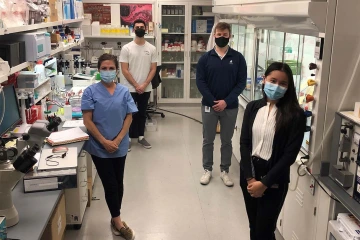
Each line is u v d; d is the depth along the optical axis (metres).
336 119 2.16
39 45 2.85
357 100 2.18
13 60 2.47
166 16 6.70
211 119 3.61
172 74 6.97
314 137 2.24
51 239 2.22
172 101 6.98
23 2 2.62
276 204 2.16
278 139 2.06
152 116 6.40
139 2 6.41
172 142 5.10
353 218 2.04
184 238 2.88
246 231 2.99
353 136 2.02
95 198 3.52
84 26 6.20
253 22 3.30
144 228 3.01
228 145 3.74
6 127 2.56
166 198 3.50
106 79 2.59
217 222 3.11
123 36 6.30
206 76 3.53
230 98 3.48
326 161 2.25
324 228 2.19
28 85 3.06
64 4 4.46
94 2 6.38
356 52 2.11
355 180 1.95
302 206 2.46
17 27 2.40
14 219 1.66
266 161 2.11
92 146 2.66
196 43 6.86
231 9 3.92
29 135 2.47
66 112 3.34
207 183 3.80
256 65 3.99
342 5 2.04
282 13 2.36
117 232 2.89
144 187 3.72
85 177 3.13
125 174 4.03
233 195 3.58
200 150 4.80
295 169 2.54
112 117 2.62
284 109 2.05
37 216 1.74
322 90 2.17
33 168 2.07
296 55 2.96
